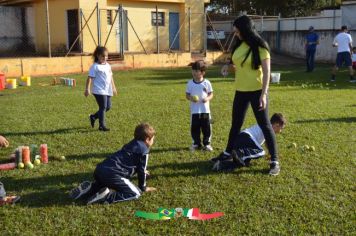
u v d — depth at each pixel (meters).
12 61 16.28
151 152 5.90
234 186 4.63
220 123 7.75
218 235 3.56
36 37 23.50
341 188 4.55
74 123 7.83
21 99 10.79
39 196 4.38
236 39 5.11
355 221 3.78
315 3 35.50
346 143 6.30
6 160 5.62
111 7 22.05
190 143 6.38
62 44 22.03
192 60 22.44
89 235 3.59
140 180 4.43
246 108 5.20
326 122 7.69
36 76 16.66
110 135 6.92
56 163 5.46
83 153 5.91
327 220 3.80
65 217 3.91
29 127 7.50
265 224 3.74
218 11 42.06
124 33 22.78
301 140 6.47
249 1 37.94
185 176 4.96
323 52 24.98
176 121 7.89
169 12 24.77
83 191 4.24
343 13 23.47
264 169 5.17
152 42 24.16
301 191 4.47
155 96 11.03
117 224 3.75
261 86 4.98
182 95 11.19
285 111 8.76
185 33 25.36
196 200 4.27
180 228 3.69
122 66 19.53
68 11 21.48
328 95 11.05
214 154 5.83
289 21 26.62
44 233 3.62
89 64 18.45
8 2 24.00
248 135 5.21
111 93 7.36
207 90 6.03
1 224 3.78
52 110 9.20
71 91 12.39
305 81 14.51
